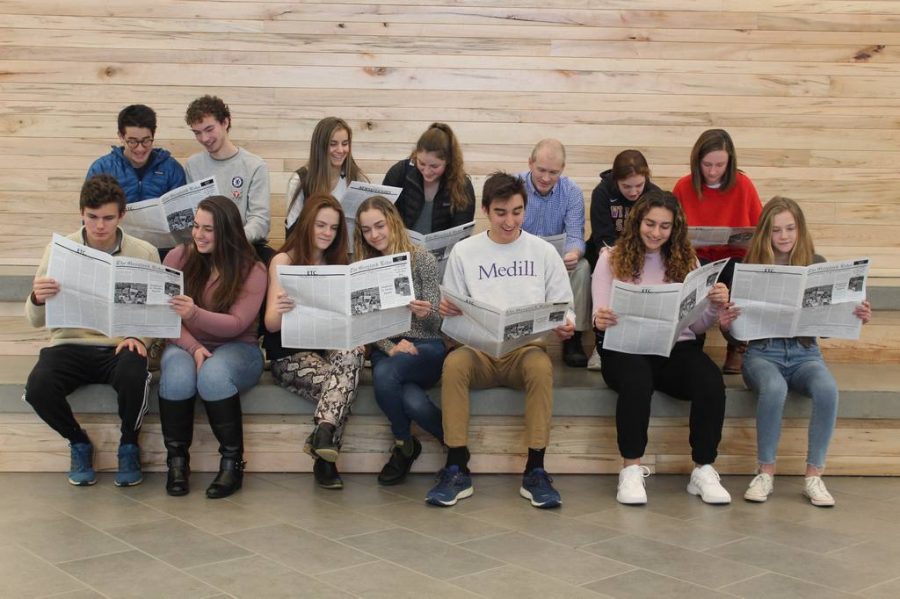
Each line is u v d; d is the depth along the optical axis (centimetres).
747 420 359
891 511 319
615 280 336
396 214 345
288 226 388
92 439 343
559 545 277
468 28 444
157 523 290
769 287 336
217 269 339
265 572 250
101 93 438
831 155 457
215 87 441
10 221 438
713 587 246
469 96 446
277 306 316
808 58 454
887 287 413
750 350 354
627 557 268
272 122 443
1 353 396
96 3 435
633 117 451
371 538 280
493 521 299
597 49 447
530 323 316
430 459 354
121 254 336
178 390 322
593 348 419
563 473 357
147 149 387
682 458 358
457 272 346
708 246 379
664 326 324
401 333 327
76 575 246
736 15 450
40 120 437
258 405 345
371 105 445
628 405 325
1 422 343
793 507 321
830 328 334
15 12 434
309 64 442
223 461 325
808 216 458
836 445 362
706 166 393
